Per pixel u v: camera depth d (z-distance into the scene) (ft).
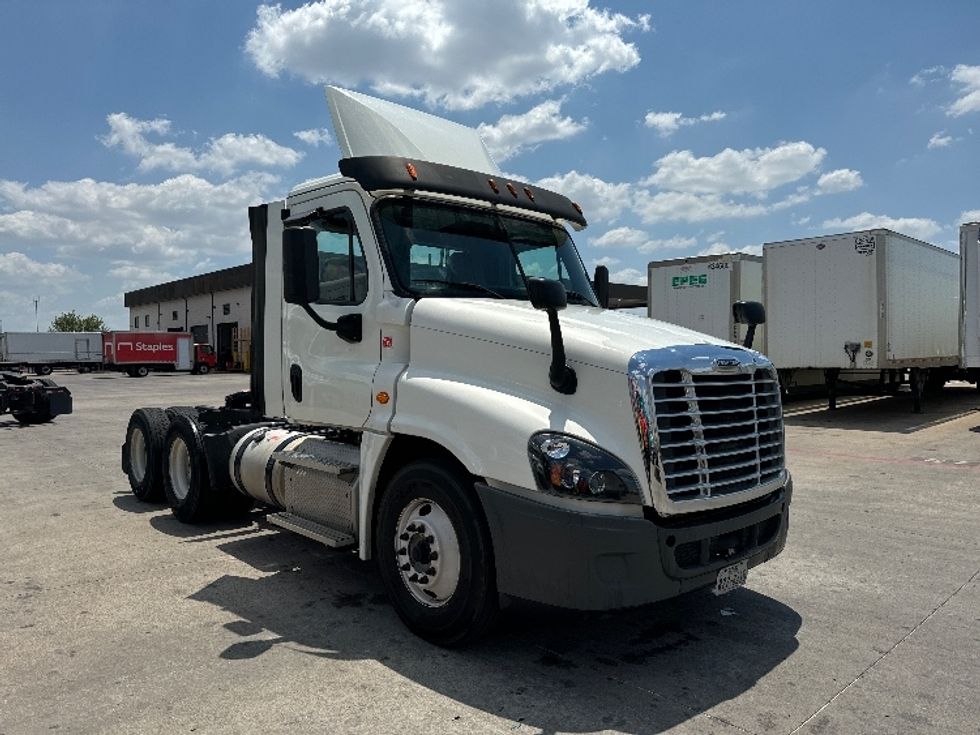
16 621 15.61
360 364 16.48
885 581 18.57
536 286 12.76
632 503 12.35
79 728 11.24
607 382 12.76
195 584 18.06
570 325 14.19
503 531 12.87
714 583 13.23
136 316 265.34
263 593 17.42
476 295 16.84
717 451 13.33
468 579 13.56
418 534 14.51
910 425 52.21
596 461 12.34
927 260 59.67
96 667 13.38
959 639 14.93
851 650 14.35
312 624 15.51
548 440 12.59
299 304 15.81
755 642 14.71
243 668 13.34
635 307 72.54
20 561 19.93
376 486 15.79
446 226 17.06
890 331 53.62
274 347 19.54
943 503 27.63
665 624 15.62
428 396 14.44
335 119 18.20
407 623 14.84
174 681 12.82
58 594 17.30
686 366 12.92
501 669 13.39
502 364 14.07
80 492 29.63
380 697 12.28
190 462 23.47
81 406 78.48
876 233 52.90
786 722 11.60
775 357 57.52
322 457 17.94
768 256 57.88
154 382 138.10
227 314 205.36
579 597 12.13
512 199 18.06
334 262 17.40
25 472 34.58
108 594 17.31
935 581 18.57
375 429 15.55
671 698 12.36
